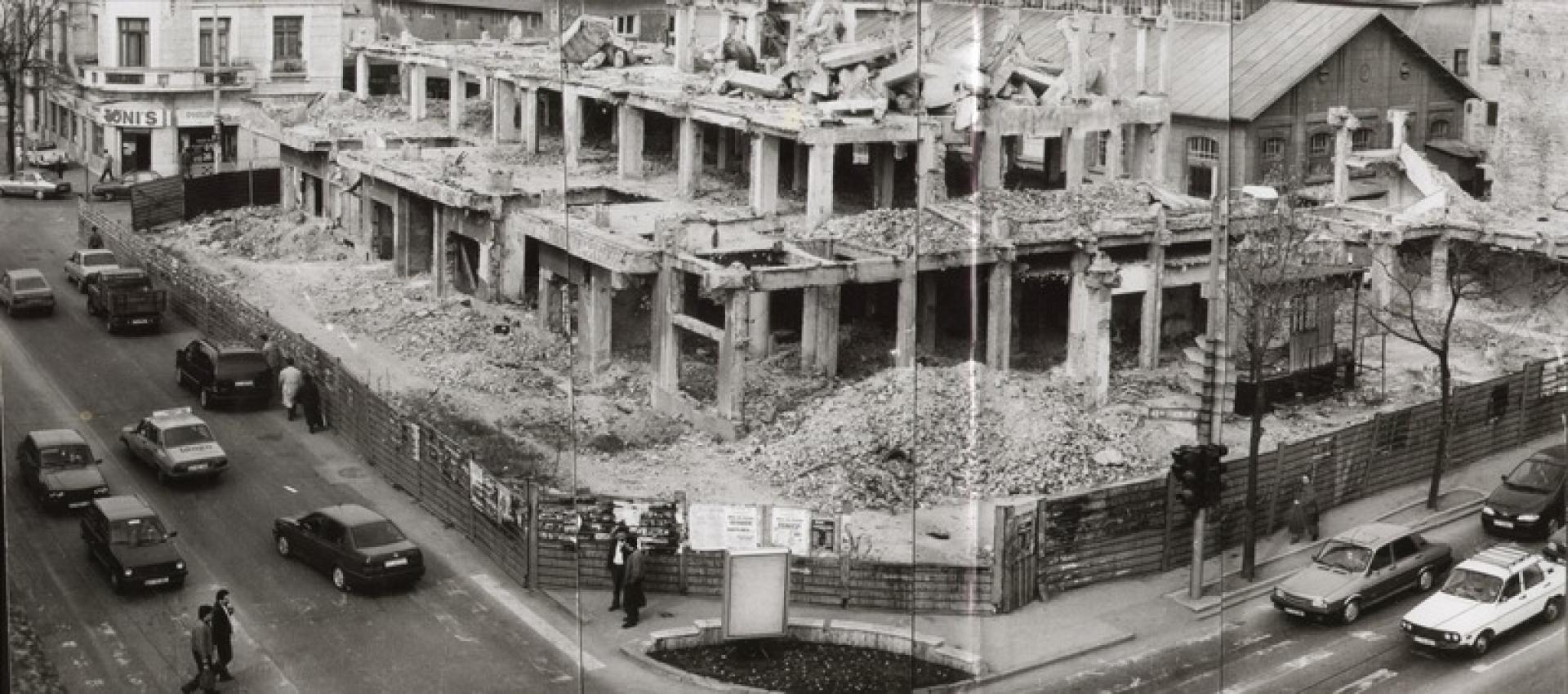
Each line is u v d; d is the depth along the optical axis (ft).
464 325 160.35
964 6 181.37
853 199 176.55
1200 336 145.89
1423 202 161.79
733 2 195.93
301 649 96.89
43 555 106.52
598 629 102.22
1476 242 158.40
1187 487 107.45
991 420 134.00
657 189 178.50
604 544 108.37
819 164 156.97
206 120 203.10
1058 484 125.70
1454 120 177.27
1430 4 178.40
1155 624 106.22
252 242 187.01
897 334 153.99
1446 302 159.02
